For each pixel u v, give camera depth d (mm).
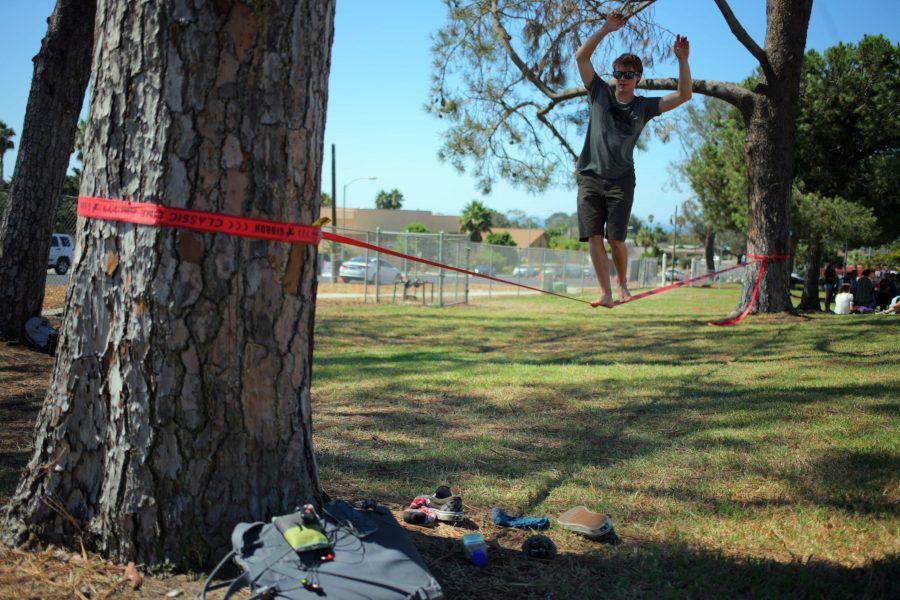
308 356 2928
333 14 2934
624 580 2826
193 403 2619
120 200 2613
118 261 2619
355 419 5777
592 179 4941
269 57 2643
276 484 2789
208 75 2562
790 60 14133
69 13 8234
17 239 8328
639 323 16172
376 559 2367
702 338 12312
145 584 2500
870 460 4438
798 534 3326
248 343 2689
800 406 6109
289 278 2781
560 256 35156
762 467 4355
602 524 3293
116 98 2613
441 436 5227
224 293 2633
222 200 2607
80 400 2686
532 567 2959
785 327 13438
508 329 14695
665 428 5461
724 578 2842
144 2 2549
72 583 2443
